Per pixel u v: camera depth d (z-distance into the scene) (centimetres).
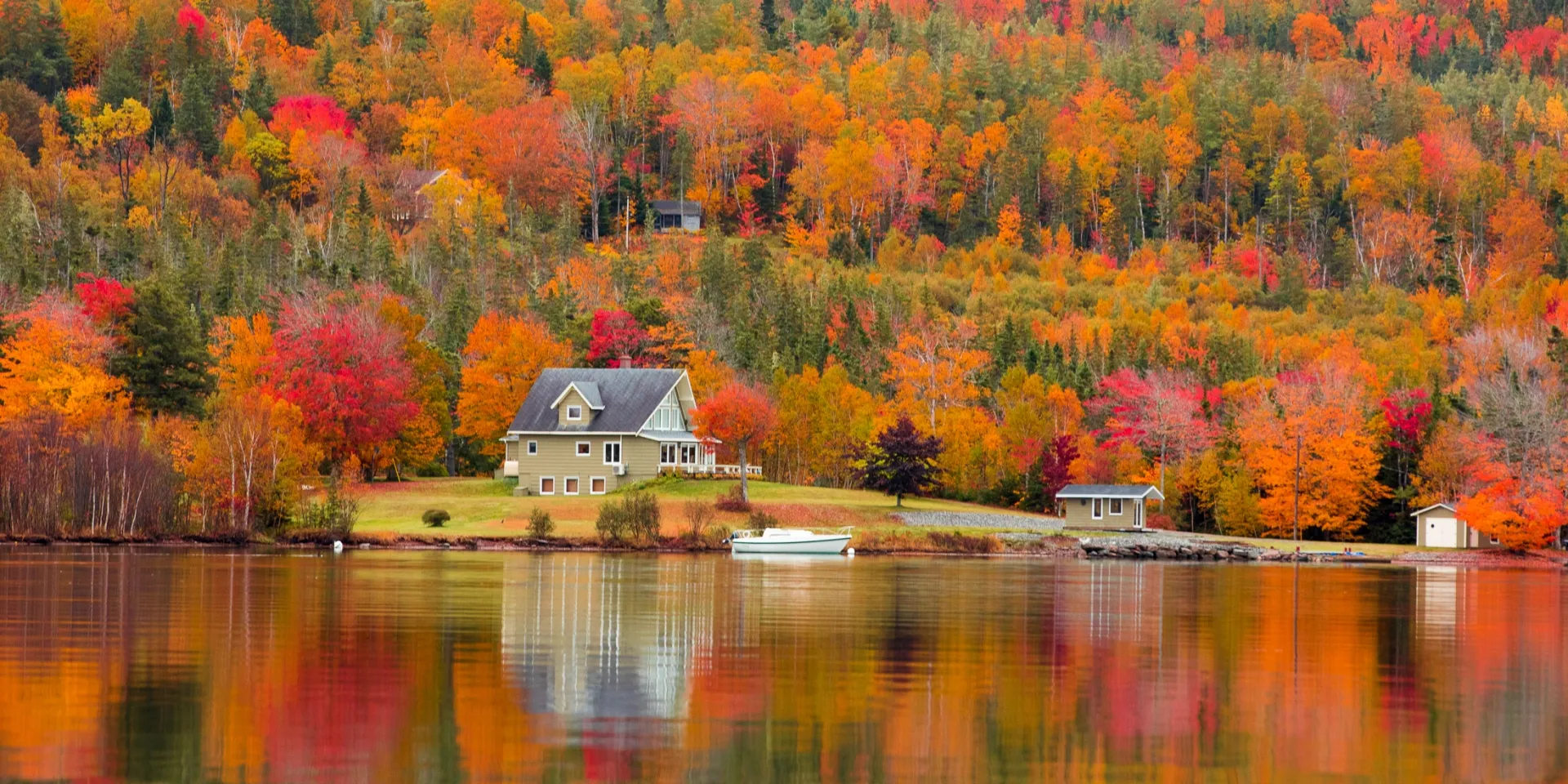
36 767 5722
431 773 5725
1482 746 6531
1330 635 10325
